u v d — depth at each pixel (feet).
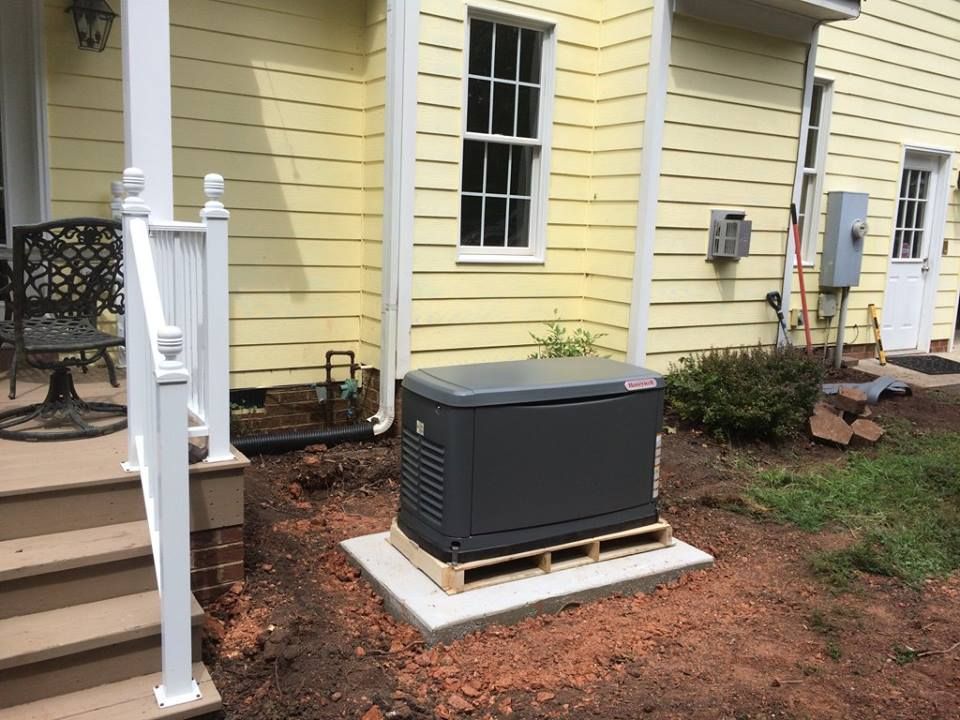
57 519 10.22
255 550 13.29
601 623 11.73
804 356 22.17
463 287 20.66
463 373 12.78
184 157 18.19
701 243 22.53
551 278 22.47
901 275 32.65
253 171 19.06
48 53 16.38
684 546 14.03
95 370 16.31
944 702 10.10
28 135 16.57
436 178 19.67
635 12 20.97
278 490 16.29
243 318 19.36
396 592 11.68
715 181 22.45
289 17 19.04
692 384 20.93
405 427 12.78
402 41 18.54
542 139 21.63
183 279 11.43
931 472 18.66
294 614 11.42
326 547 13.82
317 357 20.54
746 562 14.12
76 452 11.34
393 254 19.22
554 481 12.39
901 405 25.21
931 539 15.12
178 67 17.85
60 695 8.98
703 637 11.53
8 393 14.03
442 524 11.88
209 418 11.38
